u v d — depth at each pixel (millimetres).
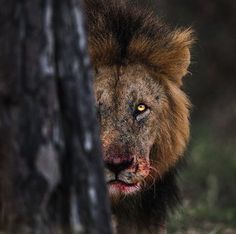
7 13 6855
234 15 32125
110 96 10562
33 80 6867
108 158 10031
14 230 7078
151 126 10781
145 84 10828
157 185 11477
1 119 6957
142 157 10492
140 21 11344
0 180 7074
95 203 7137
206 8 30922
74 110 7020
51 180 6965
